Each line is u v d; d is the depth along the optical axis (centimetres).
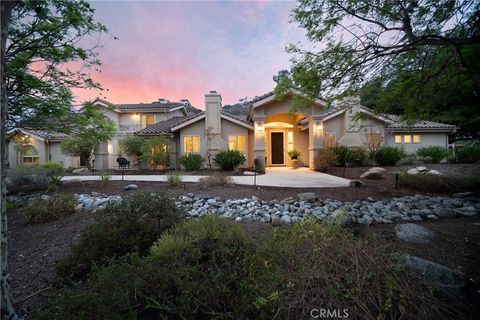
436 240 370
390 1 487
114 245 320
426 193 720
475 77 533
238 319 196
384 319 186
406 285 205
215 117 1484
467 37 519
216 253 281
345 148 1398
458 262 308
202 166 1467
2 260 187
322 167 1311
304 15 538
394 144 1683
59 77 773
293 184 840
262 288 213
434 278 244
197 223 346
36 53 710
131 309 201
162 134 1561
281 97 702
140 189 823
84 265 300
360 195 692
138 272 231
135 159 1755
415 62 586
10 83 686
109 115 2098
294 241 255
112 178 1104
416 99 664
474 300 233
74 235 451
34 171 974
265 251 257
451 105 811
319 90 612
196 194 719
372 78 602
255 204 616
